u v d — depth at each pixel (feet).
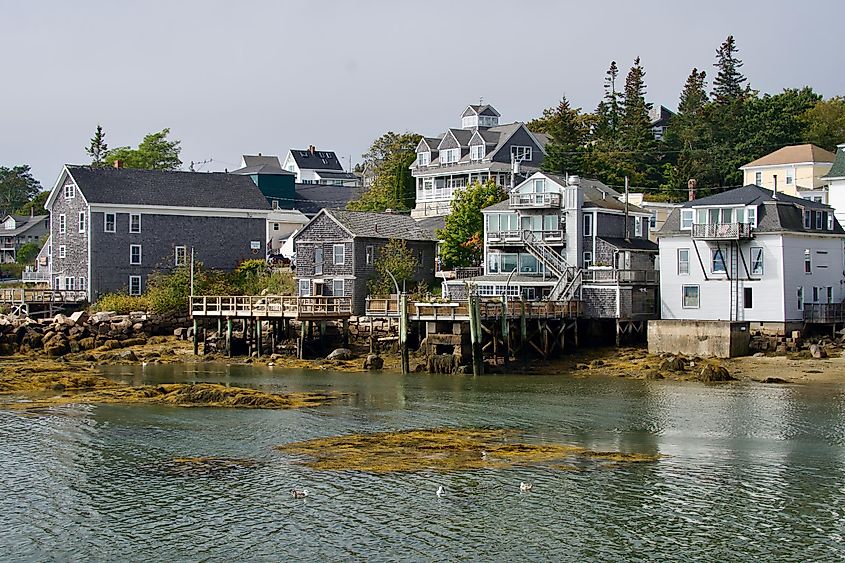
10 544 99.71
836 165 313.12
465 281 266.16
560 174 350.23
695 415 160.56
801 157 372.99
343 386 194.08
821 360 215.92
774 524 104.73
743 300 239.30
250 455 132.36
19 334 258.37
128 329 268.82
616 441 141.08
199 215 313.73
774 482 119.14
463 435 145.07
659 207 350.64
